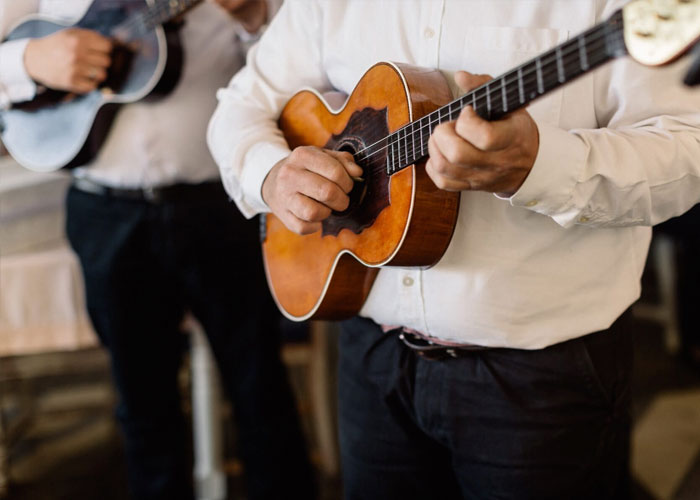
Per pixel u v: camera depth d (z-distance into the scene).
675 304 2.92
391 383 1.12
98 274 1.80
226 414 2.61
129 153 1.75
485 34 0.97
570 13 0.93
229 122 1.26
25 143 1.87
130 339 1.84
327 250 1.13
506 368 1.01
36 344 2.04
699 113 0.87
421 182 0.93
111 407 2.79
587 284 0.98
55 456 2.47
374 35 1.07
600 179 0.84
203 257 1.82
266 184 1.12
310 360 2.21
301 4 1.20
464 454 1.07
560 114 0.93
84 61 1.70
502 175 0.79
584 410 1.01
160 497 1.91
